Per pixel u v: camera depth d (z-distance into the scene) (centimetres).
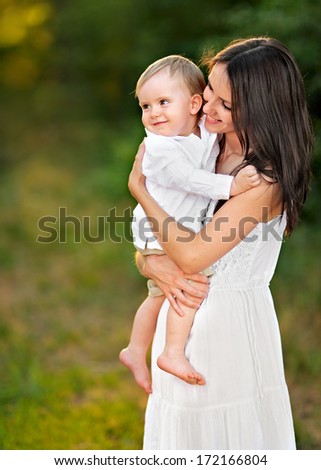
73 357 806
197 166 387
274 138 362
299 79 374
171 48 1587
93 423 640
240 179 364
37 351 816
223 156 402
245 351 390
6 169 1761
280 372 406
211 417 388
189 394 388
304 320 844
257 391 395
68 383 722
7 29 2467
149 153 383
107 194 1417
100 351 824
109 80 2172
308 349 774
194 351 387
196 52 1462
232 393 388
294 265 945
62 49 2225
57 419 643
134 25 1864
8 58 2517
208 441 389
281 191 366
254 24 919
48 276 1094
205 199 396
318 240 943
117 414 657
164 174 384
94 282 1057
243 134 369
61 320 920
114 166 1396
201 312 386
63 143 1959
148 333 434
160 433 403
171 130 400
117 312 955
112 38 2008
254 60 363
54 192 1535
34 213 1393
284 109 366
